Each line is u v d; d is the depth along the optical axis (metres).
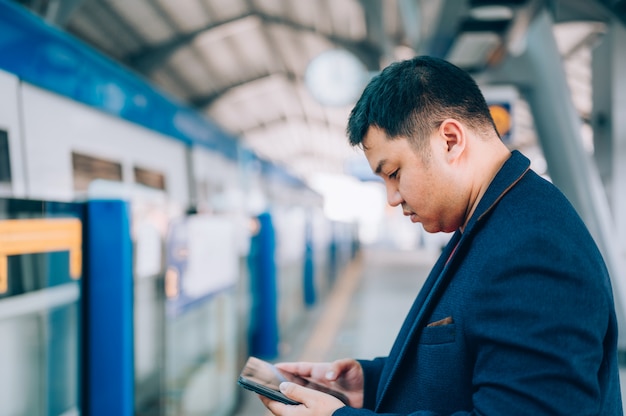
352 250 19.73
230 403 4.12
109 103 3.04
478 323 0.92
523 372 0.86
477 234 1.01
